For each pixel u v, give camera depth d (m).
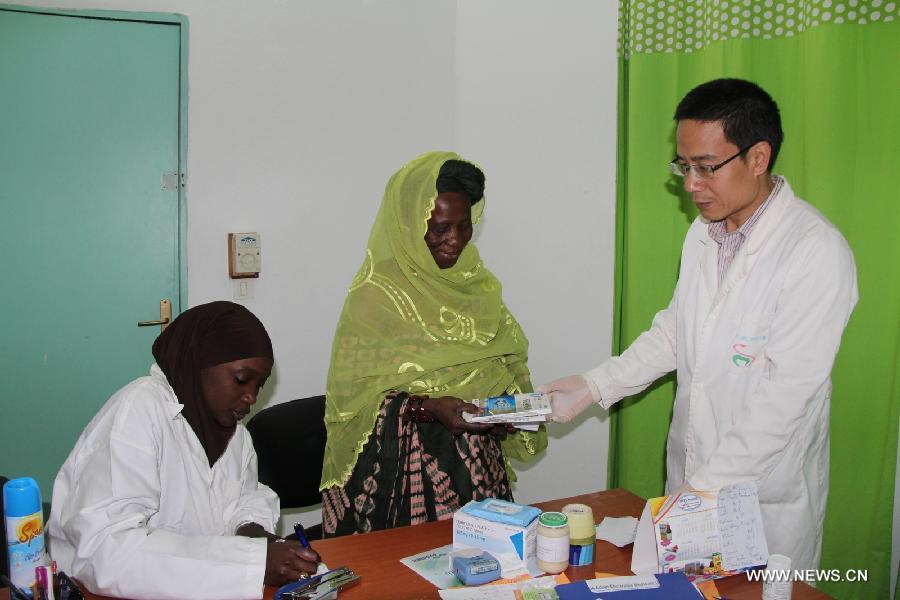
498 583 1.42
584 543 1.48
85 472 1.40
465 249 1.99
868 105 2.08
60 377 2.97
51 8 2.79
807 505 1.69
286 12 3.02
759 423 1.53
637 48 2.48
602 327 3.04
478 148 3.19
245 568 1.35
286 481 2.23
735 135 1.57
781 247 1.66
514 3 3.08
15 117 2.81
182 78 2.94
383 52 3.16
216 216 3.03
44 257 2.90
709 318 1.75
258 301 3.11
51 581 1.25
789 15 2.20
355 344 1.87
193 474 1.52
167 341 1.51
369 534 1.65
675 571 1.42
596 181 2.99
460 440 1.81
